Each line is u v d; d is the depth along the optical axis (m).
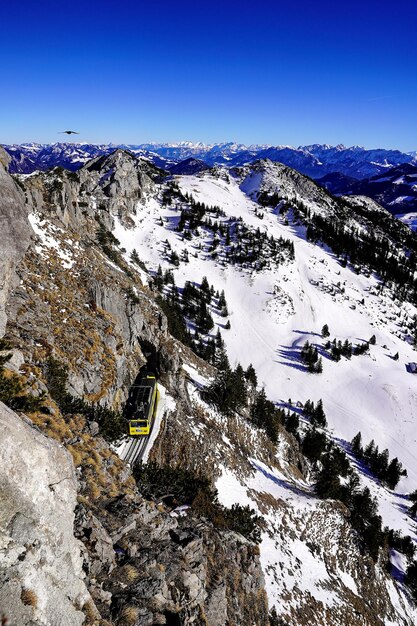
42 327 36.94
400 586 65.75
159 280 150.62
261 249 199.12
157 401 48.44
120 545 17.72
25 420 14.83
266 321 164.25
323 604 38.78
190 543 20.19
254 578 26.66
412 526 92.12
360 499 77.88
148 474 30.16
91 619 12.62
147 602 15.44
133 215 194.50
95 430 26.69
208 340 137.12
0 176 43.88
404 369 162.62
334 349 155.12
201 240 198.50
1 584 9.82
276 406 124.12
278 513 49.75
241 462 56.19
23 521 10.89
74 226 76.00
